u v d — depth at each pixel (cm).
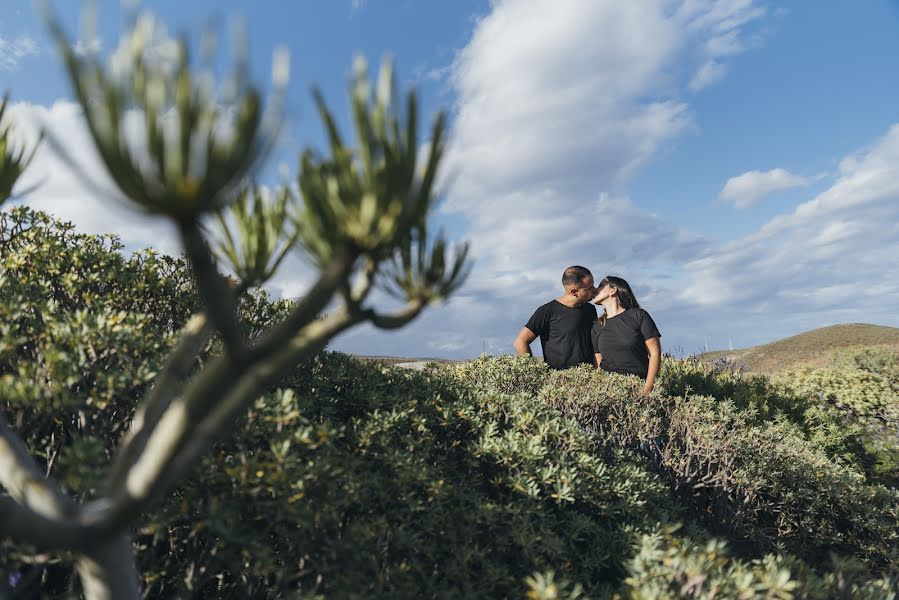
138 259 387
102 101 96
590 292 588
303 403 288
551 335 599
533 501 288
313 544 221
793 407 735
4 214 371
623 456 395
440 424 341
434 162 123
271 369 130
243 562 209
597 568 284
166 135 97
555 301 605
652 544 247
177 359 155
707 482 414
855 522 431
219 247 152
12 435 152
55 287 347
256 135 104
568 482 301
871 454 702
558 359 595
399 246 134
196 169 99
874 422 827
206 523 195
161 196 99
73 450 178
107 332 261
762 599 199
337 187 117
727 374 790
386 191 113
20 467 143
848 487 461
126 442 148
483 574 248
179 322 363
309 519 210
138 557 227
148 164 97
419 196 121
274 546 237
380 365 424
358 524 230
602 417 467
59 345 253
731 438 442
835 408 880
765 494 438
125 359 264
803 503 433
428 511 263
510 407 382
